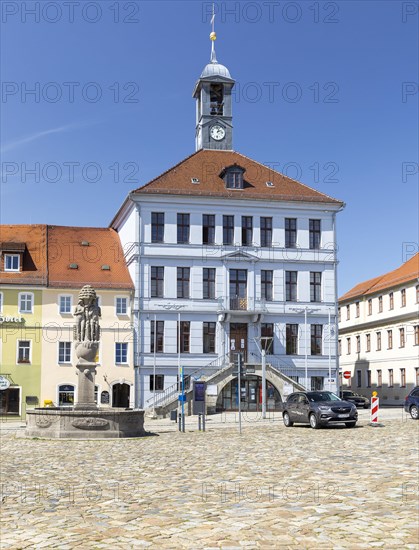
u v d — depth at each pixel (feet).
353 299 254.68
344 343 262.88
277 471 52.13
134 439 89.76
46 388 169.68
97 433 91.25
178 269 180.65
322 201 187.93
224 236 183.52
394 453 64.23
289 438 87.30
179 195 181.06
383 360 228.02
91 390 99.09
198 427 114.11
